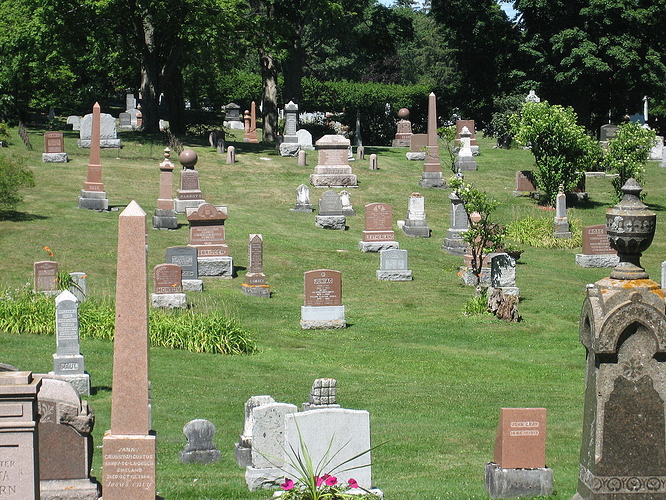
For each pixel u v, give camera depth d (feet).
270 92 225.97
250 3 217.97
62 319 69.46
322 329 96.78
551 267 135.23
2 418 35.17
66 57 198.49
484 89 272.92
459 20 264.31
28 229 126.21
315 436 43.32
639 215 34.19
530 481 45.60
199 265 116.57
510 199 176.35
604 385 33.96
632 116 256.73
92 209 142.41
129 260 40.83
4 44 198.70
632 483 34.01
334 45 349.20
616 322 33.45
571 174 171.22
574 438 59.00
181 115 223.51
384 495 45.32
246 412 53.62
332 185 175.94
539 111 171.01
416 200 149.38
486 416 65.26
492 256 112.47
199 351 86.22
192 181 145.38
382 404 68.54
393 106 278.46
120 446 40.81
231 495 46.34
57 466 42.75
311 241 138.72
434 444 57.52
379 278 121.29
